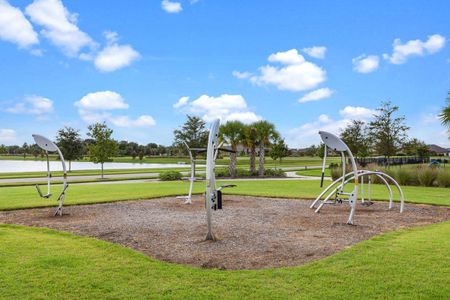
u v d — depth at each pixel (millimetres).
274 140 33625
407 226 8883
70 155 41969
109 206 12281
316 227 8727
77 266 5617
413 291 4598
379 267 5441
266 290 4668
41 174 34344
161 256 6305
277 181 24906
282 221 9508
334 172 24625
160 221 9547
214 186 7723
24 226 8758
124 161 88688
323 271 5301
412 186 20625
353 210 9086
